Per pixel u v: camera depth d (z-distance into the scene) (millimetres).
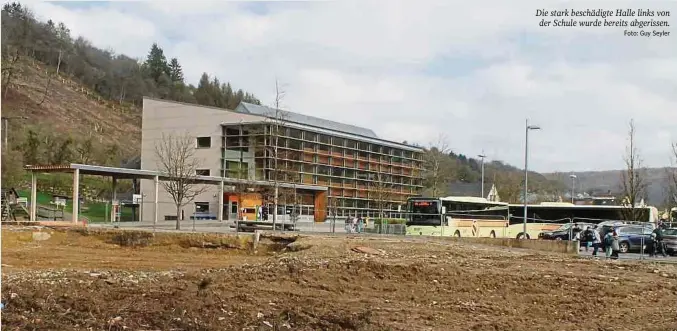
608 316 13859
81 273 18062
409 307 14086
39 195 63438
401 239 33500
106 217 53281
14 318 10742
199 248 31672
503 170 139750
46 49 127875
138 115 134375
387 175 92750
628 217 50281
